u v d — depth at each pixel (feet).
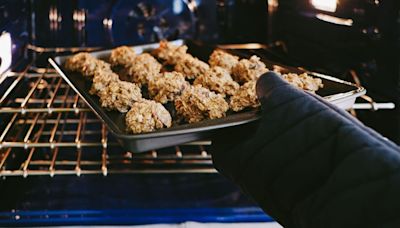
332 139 1.35
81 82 2.42
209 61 2.59
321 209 1.28
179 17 3.15
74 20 3.07
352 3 2.44
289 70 2.41
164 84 2.13
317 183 1.34
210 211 2.18
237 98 1.94
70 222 2.10
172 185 2.50
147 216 2.14
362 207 1.18
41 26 3.06
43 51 3.09
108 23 3.10
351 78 2.50
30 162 2.50
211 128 1.70
